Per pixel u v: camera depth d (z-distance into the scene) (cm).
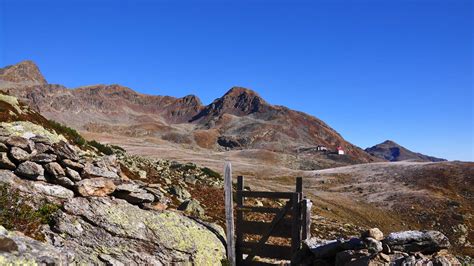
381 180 10919
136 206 1316
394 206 8044
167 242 1241
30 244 867
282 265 1485
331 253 1353
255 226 1504
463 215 7369
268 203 4034
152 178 2906
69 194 1206
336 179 11456
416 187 9831
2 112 1992
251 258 1502
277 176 12062
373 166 13088
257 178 11581
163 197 1493
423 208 7869
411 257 1212
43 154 1202
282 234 1478
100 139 19625
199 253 1297
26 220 1071
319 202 7544
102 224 1159
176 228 1314
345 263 1266
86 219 1153
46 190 1177
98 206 1197
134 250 1159
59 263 845
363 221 6675
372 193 9425
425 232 1283
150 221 1271
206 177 4050
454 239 6216
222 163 13375
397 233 1293
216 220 2278
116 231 1167
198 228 1395
